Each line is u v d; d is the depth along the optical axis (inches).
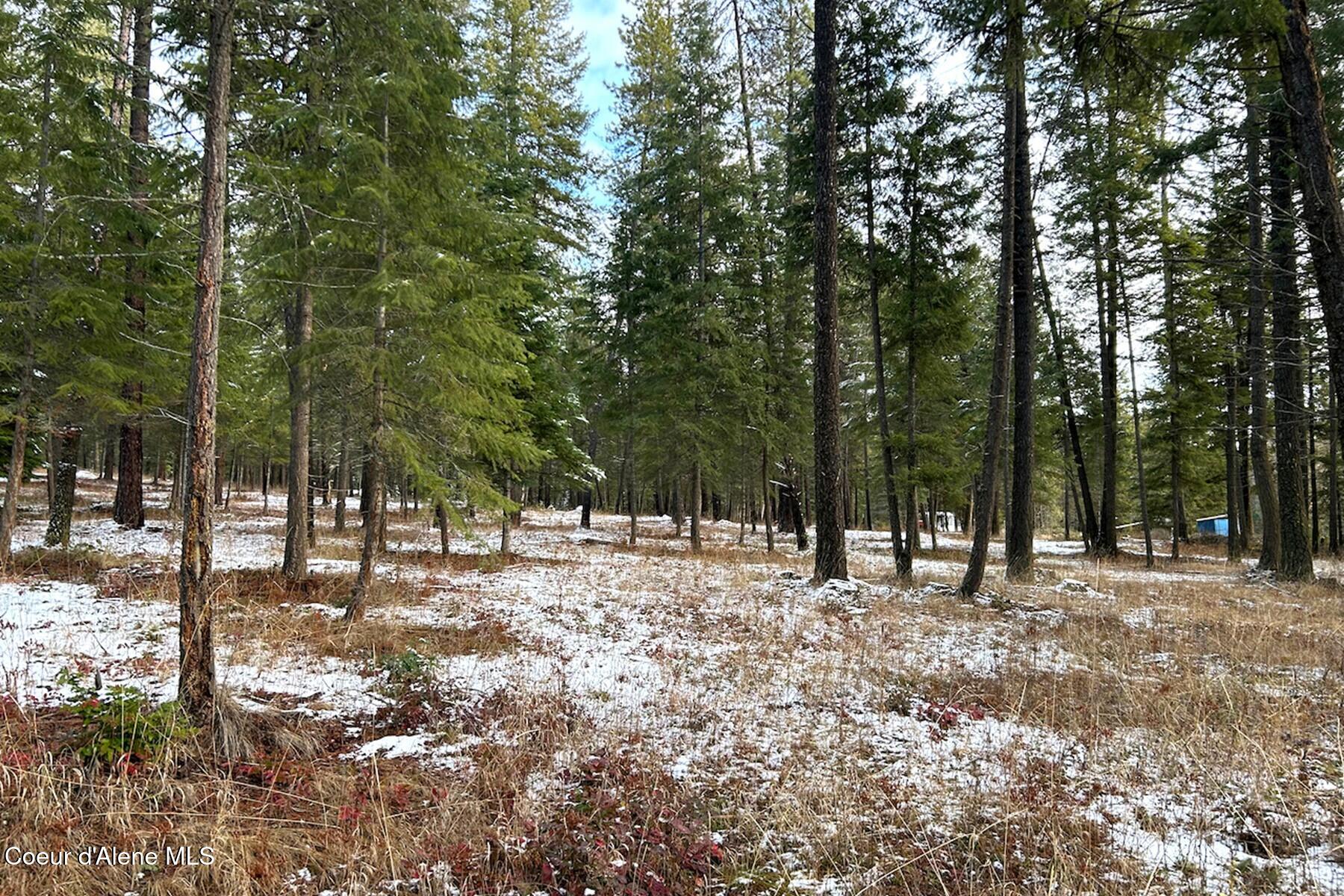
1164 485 1056.2
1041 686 255.9
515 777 172.7
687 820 155.6
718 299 766.5
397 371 307.3
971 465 554.3
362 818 150.6
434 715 214.8
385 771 176.1
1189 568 732.7
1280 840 148.6
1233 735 199.8
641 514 1658.5
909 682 259.9
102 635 261.3
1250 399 724.7
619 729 204.8
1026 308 539.8
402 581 441.4
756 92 797.9
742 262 796.0
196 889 124.6
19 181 382.6
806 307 837.8
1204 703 229.5
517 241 482.0
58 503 444.8
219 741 171.2
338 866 134.6
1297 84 239.5
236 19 225.6
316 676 241.4
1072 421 895.1
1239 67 265.7
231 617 305.7
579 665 273.4
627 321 832.3
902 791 171.6
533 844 143.7
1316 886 129.6
